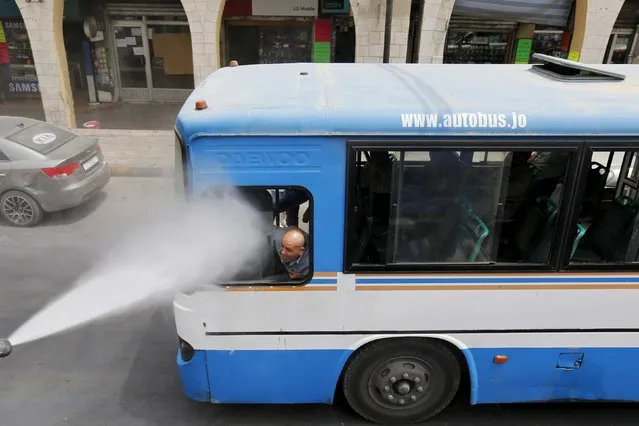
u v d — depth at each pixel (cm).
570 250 367
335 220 356
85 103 1688
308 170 346
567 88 387
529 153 352
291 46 1594
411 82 403
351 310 377
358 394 415
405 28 1170
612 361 397
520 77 423
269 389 405
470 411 446
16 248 750
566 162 352
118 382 483
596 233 381
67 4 1521
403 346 396
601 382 405
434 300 375
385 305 376
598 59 1218
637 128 344
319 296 372
